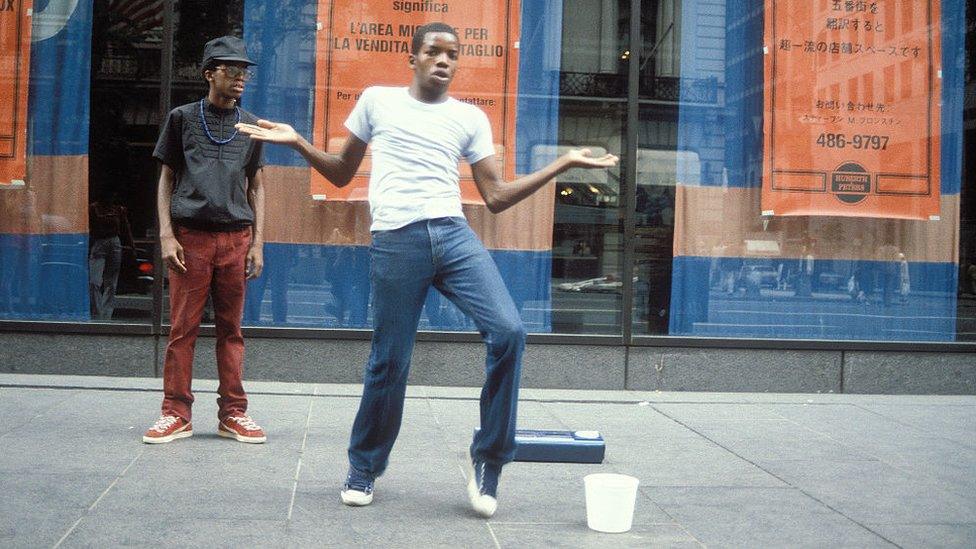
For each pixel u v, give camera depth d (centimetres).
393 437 406
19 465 449
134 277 711
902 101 752
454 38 397
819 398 721
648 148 739
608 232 737
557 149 733
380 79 723
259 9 718
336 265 723
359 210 723
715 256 743
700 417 635
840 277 752
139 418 567
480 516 395
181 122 500
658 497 434
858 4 746
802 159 746
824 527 391
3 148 709
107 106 711
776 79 743
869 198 751
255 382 709
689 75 741
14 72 708
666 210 741
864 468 497
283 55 720
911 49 752
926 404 701
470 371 724
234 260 512
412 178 394
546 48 732
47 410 583
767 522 396
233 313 519
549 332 733
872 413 660
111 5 711
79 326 705
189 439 518
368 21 722
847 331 753
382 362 398
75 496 401
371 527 375
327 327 722
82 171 711
